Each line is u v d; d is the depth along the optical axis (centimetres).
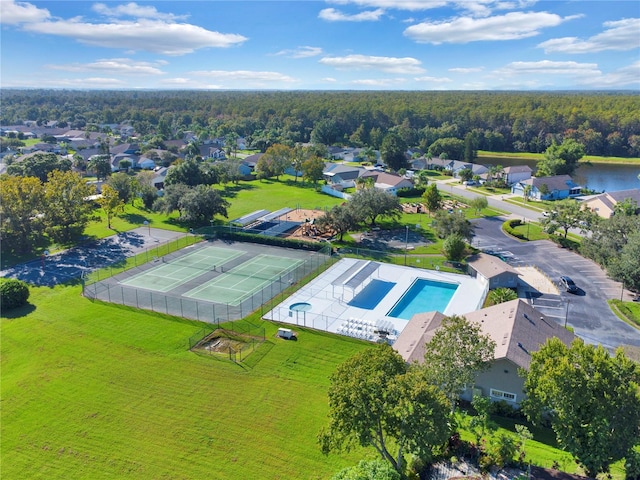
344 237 8644
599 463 2633
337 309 5722
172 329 5166
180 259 7525
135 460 3244
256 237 8419
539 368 2942
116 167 15688
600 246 6762
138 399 3928
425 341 4141
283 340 4962
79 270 6944
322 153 17888
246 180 14612
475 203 10075
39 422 3644
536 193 11788
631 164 17938
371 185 11800
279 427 3581
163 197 9519
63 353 4656
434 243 8275
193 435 3494
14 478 3097
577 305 5728
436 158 17638
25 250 7650
